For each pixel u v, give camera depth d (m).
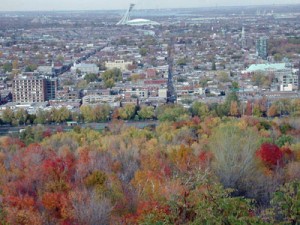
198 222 108.44
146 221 117.00
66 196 196.12
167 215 116.88
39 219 179.12
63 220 181.50
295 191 127.62
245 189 197.00
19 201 192.25
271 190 192.38
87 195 193.38
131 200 190.25
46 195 195.50
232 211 109.00
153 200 156.75
